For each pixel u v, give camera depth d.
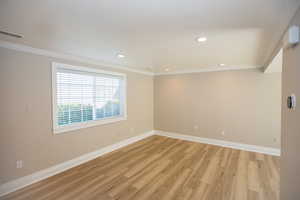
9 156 2.09
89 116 3.30
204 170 2.69
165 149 3.78
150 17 1.40
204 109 4.30
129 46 2.24
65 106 2.84
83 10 1.27
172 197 1.98
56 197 1.98
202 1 1.14
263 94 3.51
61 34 1.81
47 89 2.50
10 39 1.97
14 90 2.13
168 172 2.63
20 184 2.19
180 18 1.42
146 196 2.00
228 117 3.96
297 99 1.09
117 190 2.13
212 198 1.96
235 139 3.88
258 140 3.60
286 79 1.35
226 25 1.56
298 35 1.08
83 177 2.47
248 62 3.34
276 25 1.53
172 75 4.83
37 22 1.50
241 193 2.06
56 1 1.13
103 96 3.62
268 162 3.01
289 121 1.26
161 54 2.70
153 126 5.27
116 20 1.46
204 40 1.98
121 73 3.94
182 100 4.66
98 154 3.34
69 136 2.82
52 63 2.55
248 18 1.40
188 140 4.56
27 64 2.26
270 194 2.03
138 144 4.18
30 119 2.30
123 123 4.03
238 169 2.73
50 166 2.53
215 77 4.10
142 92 4.72
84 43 2.13
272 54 2.38
